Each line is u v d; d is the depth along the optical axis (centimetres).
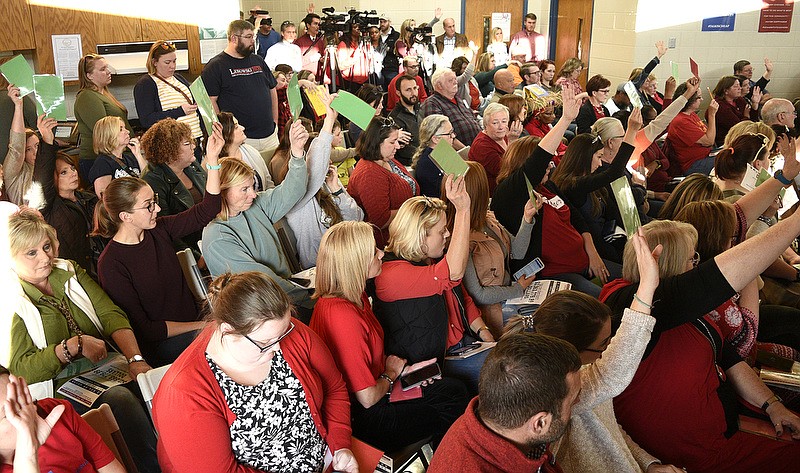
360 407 236
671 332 210
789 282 342
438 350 261
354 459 205
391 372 247
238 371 184
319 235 338
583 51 953
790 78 827
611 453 187
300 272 321
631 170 466
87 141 464
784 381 247
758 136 375
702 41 816
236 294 178
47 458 166
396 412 237
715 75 829
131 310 270
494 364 157
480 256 298
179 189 352
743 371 235
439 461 162
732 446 217
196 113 496
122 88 657
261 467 192
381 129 376
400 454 236
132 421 218
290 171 311
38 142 350
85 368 244
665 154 593
